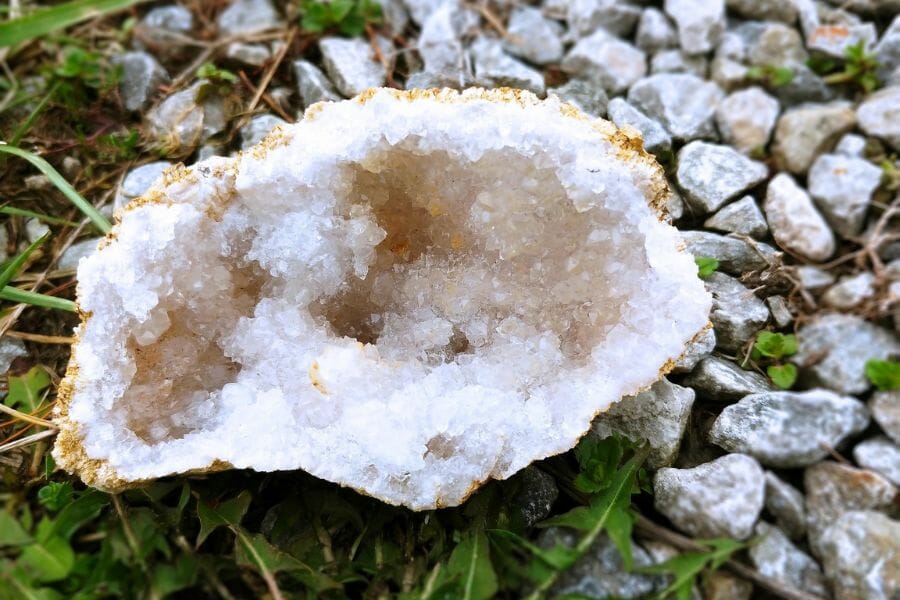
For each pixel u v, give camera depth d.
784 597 0.30
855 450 0.33
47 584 0.30
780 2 0.42
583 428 0.30
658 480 0.32
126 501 0.31
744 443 0.33
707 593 0.31
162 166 0.39
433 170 0.31
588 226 0.31
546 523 0.31
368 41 0.42
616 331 0.31
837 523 0.31
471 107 0.30
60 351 0.36
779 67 0.40
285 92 0.41
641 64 0.42
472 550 0.30
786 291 0.37
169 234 0.30
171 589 0.29
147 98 0.40
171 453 0.30
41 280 0.36
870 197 0.37
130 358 0.31
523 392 0.31
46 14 0.35
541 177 0.31
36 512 0.31
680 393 0.33
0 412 0.34
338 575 0.31
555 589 0.30
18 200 0.38
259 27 0.42
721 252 0.37
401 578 0.31
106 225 0.35
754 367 0.35
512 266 0.33
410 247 0.34
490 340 0.33
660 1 0.43
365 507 0.32
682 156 0.38
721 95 0.41
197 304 0.32
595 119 0.31
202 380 0.32
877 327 0.35
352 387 0.30
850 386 0.35
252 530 0.32
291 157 0.30
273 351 0.31
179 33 0.43
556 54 0.42
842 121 0.39
